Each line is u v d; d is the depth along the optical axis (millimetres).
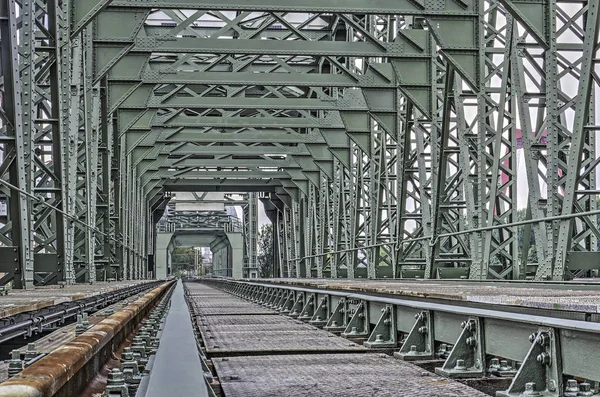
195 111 33562
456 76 18312
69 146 14125
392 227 26391
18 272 10250
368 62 22391
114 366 4113
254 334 9031
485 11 17000
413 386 4672
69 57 14172
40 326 6355
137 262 36219
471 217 17734
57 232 13383
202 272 154000
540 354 3975
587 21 12391
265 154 36312
